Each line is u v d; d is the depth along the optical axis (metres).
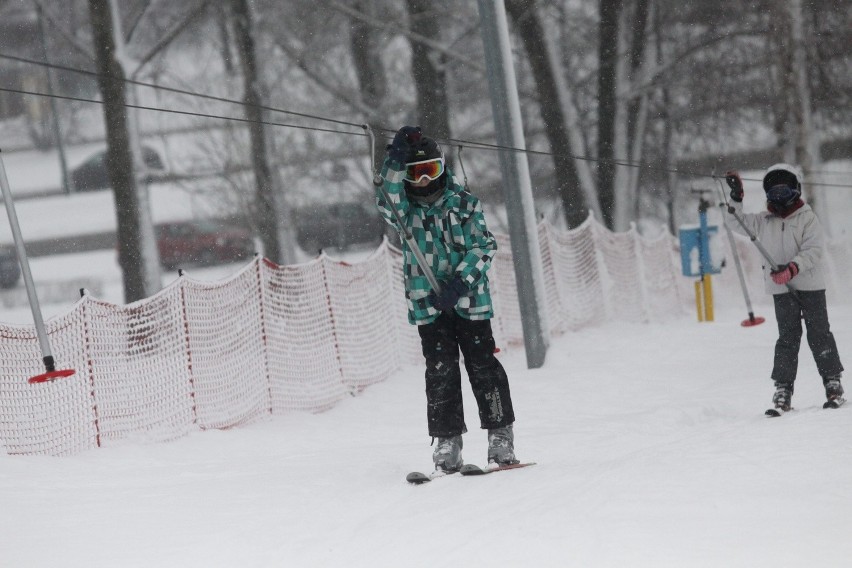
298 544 7.70
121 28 44.75
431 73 47.25
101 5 42.34
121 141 42.62
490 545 7.22
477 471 9.99
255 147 47.16
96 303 14.79
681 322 29.14
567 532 7.39
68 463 12.79
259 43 46.81
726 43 48.44
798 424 11.54
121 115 42.69
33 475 11.69
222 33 46.97
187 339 16.12
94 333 14.68
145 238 42.75
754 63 48.31
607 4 46.47
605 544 7.02
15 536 8.39
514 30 47.62
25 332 13.62
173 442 15.05
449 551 7.16
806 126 47.16
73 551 7.86
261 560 7.35
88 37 47.72
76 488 10.73
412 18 46.50
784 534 7.07
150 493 10.19
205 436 15.55
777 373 13.79
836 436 10.48
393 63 48.47
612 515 7.80
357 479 10.55
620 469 9.54
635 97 47.38
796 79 46.94
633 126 47.91
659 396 17.66
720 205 14.50
